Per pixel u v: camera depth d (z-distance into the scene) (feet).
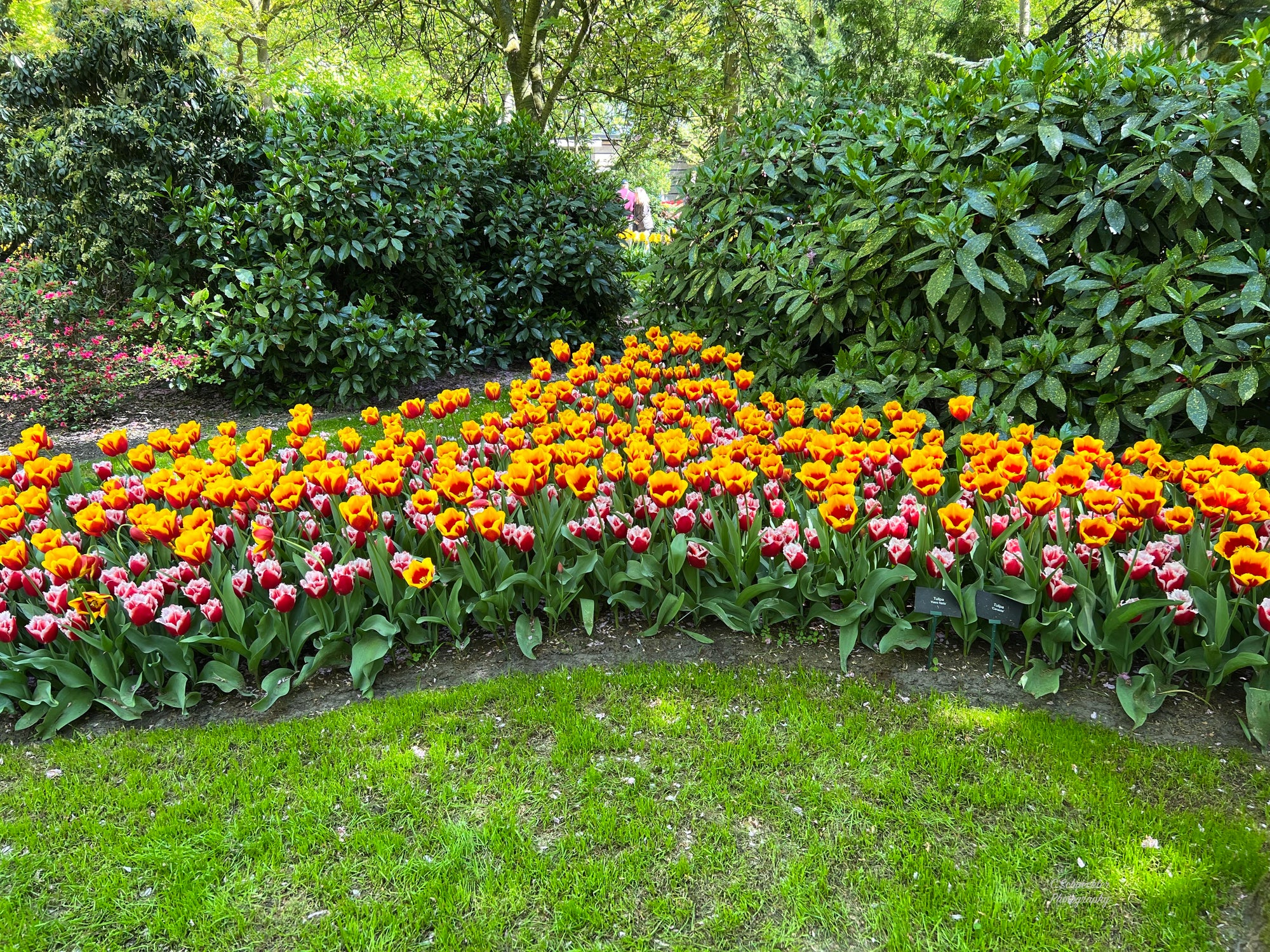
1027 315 15.62
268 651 10.66
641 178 71.51
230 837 7.93
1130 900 6.91
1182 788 8.08
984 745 8.82
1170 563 9.30
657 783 8.52
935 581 10.41
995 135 15.97
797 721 9.30
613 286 31.86
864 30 47.55
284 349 23.81
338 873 7.45
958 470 12.98
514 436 13.88
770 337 18.67
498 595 10.73
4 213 24.57
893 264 16.05
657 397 16.07
